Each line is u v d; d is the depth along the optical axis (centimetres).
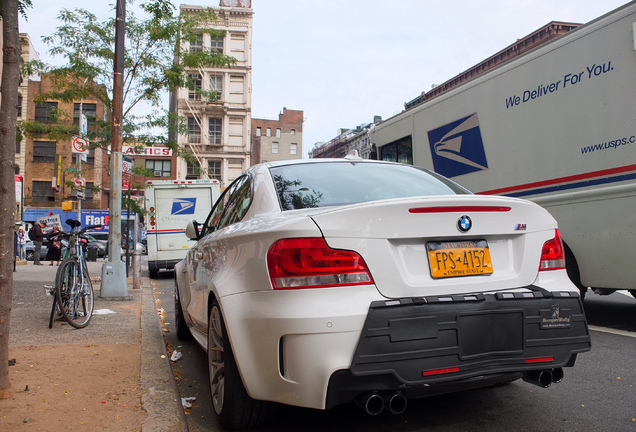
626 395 372
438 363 257
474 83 779
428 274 276
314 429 319
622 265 567
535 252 300
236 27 5109
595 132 586
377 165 402
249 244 297
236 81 5125
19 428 303
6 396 353
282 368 262
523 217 300
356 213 266
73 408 339
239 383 299
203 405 371
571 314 288
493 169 737
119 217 927
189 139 5072
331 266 258
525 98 684
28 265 1938
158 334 584
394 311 255
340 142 8512
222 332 310
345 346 250
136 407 344
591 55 591
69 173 1448
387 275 265
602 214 585
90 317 649
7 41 335
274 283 264
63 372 419
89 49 1185
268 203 327
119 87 946
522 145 688
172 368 472
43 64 1198
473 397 373
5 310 354
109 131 1302
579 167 606
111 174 934
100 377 409
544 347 279
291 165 379
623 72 554
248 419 308
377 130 1062
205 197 1583
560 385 397
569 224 624
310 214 273
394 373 249
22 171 4503
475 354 264
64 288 607
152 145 1334
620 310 750
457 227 281
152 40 1204
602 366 448
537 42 3481
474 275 286
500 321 272
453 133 823
